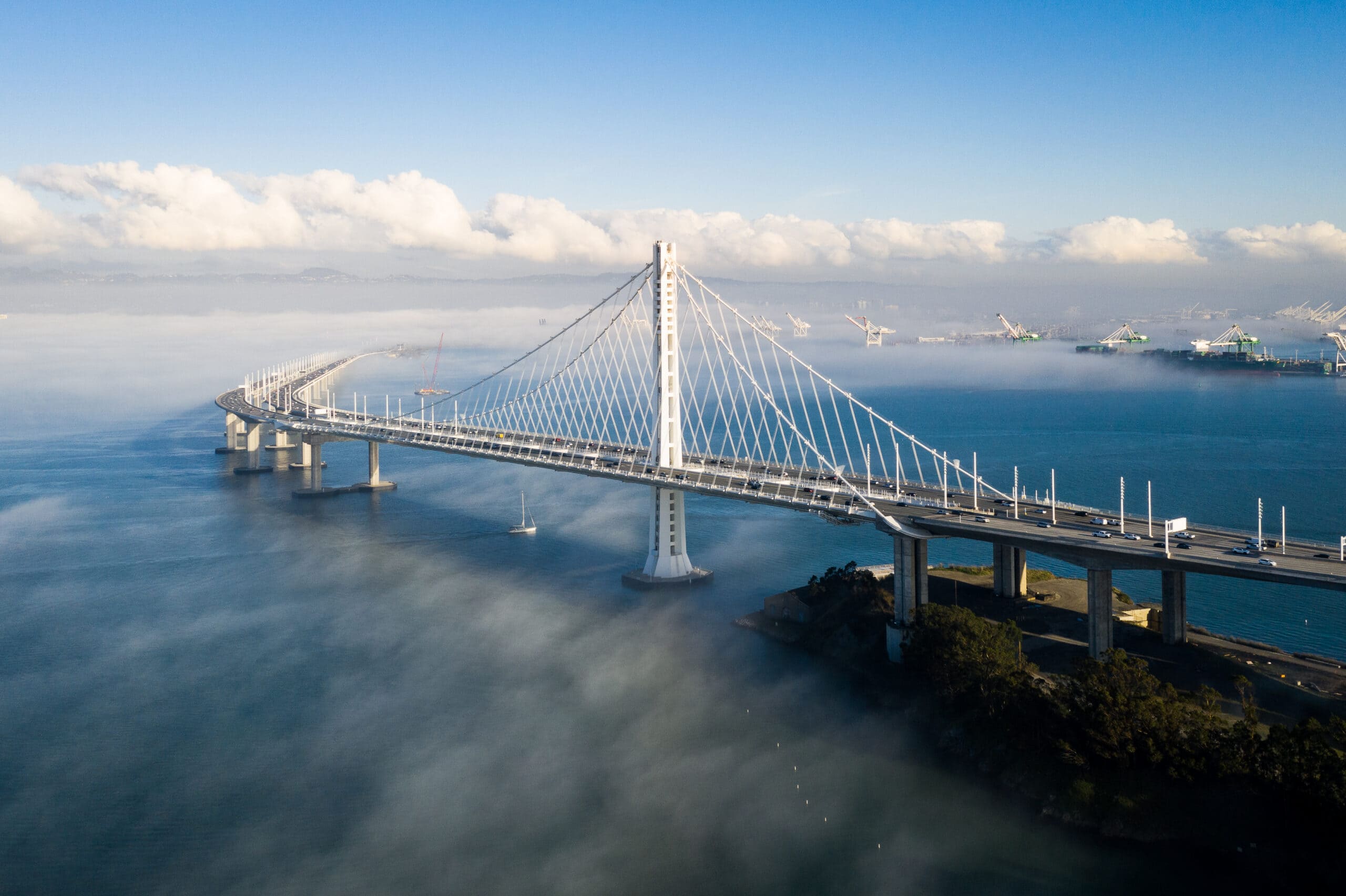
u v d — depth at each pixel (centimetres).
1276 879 11856
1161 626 17075
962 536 17562
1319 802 11762
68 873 13375
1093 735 13625
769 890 12700
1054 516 18288
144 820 14588
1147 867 12475
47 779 15775
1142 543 15988
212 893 12925
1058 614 18850
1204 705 13838
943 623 16612
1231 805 12612
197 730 17375
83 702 18638
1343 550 14800
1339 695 14900
